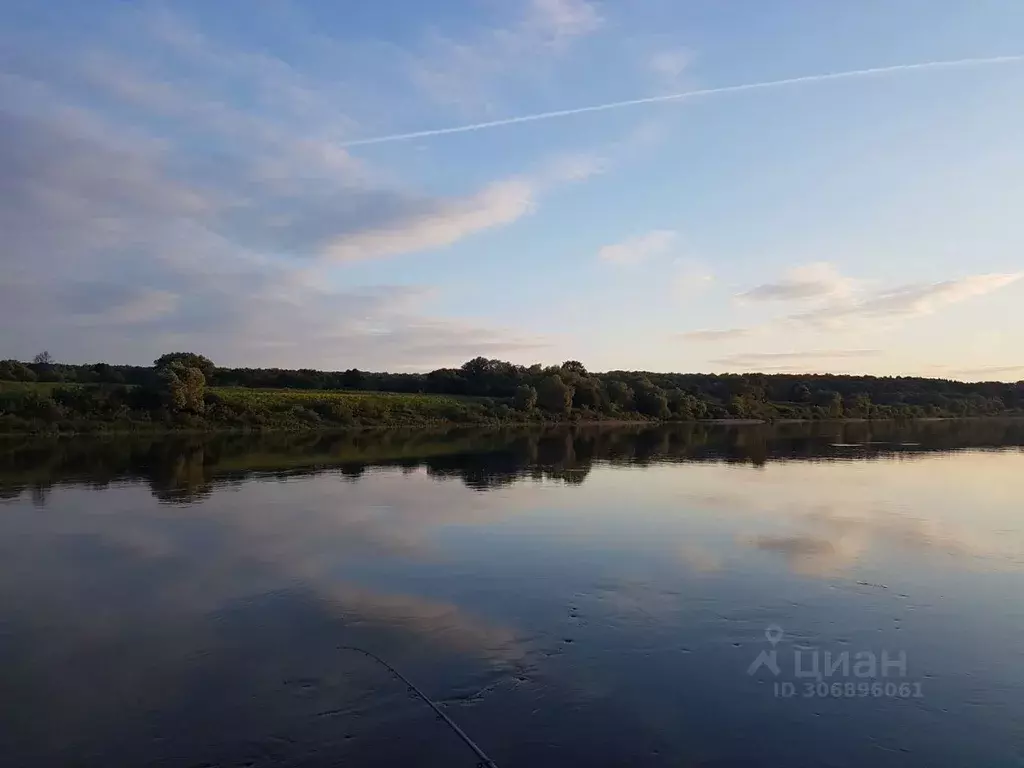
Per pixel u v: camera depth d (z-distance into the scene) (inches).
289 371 4397.1
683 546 772.0
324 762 345.7
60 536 831.1
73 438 2247.8
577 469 1502.2
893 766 346.6
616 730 375.9
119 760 350.0
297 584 639.8
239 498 1100.5
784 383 5821.9
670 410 4274.1
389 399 3459.6
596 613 556.1
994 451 1987.0
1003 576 651.5
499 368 4813.0
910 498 1095.6
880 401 5290.4
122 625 538.6
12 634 520.7
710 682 433.1
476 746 359.3
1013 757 354.9
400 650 484.4
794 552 743.7
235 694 420.5
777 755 354.9
